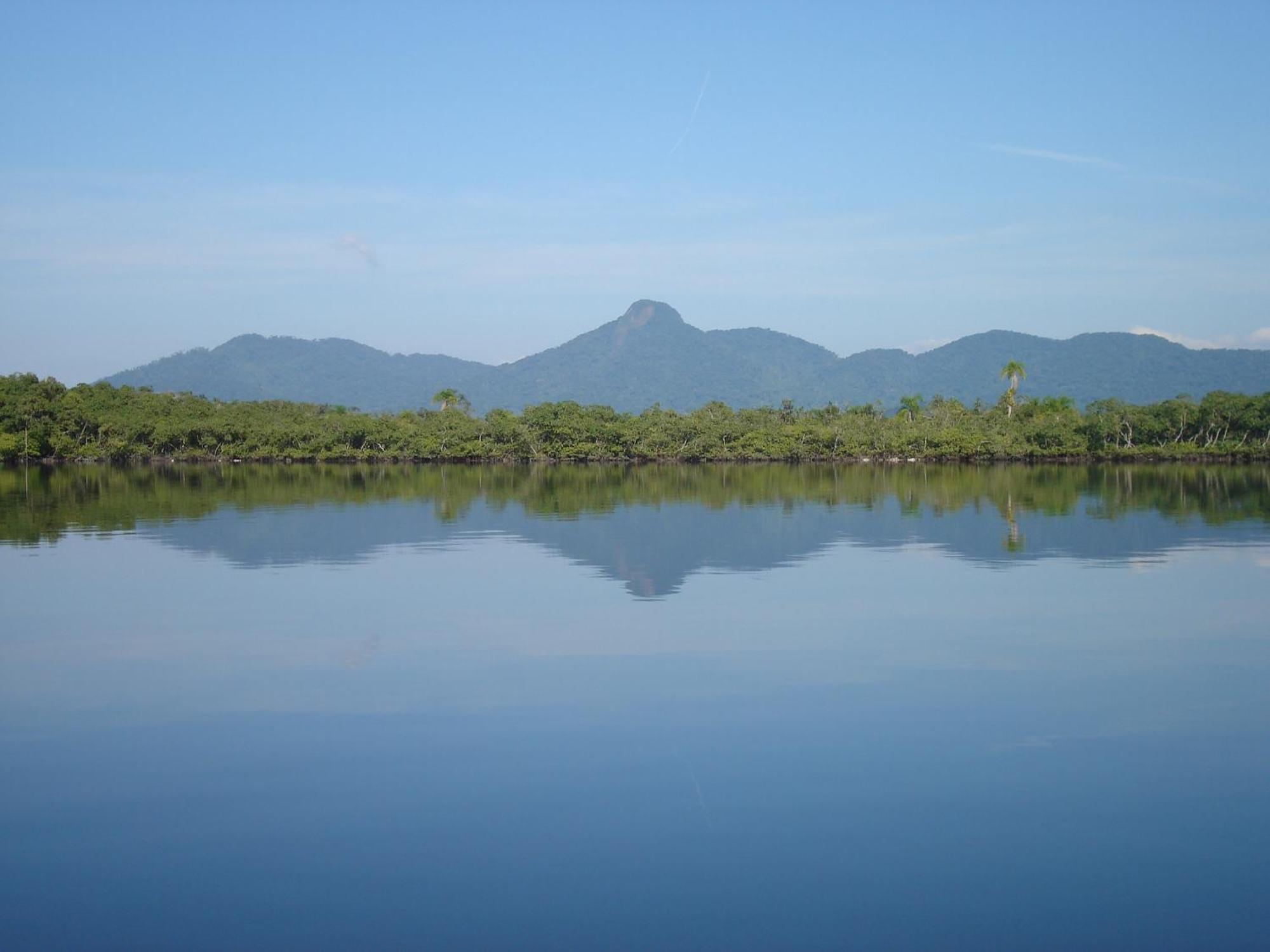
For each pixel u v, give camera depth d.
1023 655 23.94
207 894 12.60
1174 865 13.24
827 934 11.65
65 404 155.12
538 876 13.00
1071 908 12.20
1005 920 11.95
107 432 154.75
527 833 14.18
